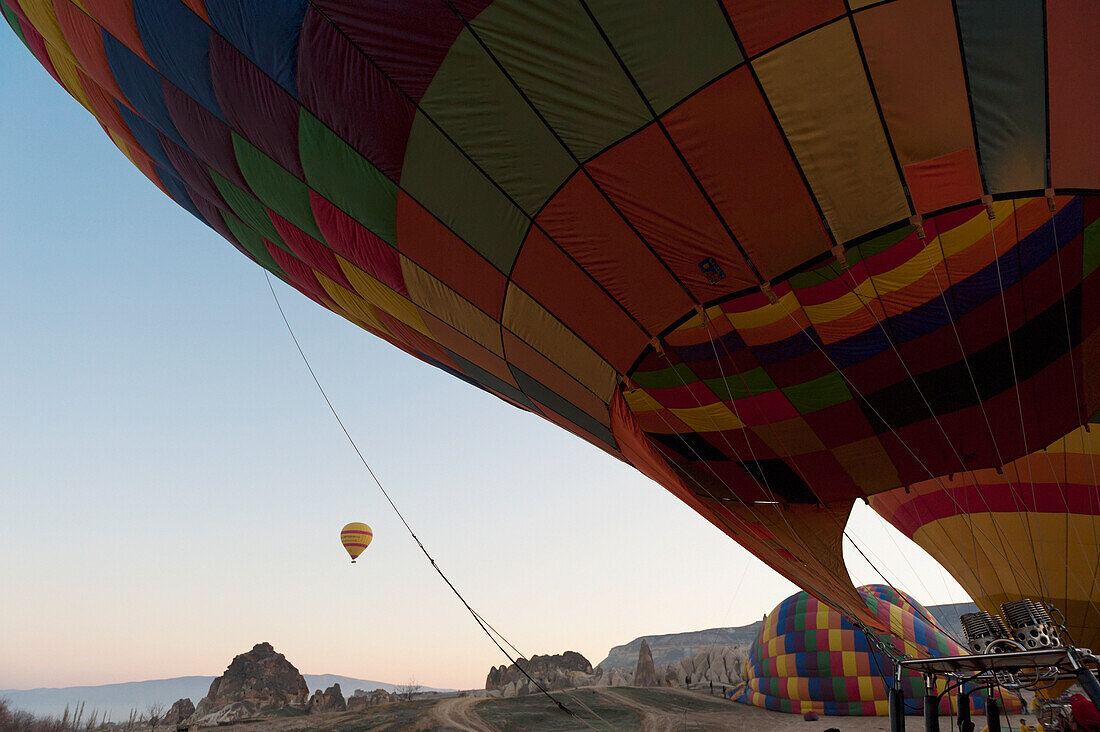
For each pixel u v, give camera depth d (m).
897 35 6.22
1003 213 10.09
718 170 7.03
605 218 7.66
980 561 14.21
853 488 14.22
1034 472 13.24
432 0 6.86
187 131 10.88
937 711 4.04
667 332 8.46
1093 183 6.77
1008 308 11.33
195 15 8.46
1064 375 11.81
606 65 6.69
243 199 11.94
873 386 12.74
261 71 8.41
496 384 12.05
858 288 11.50
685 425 13.98
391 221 9.07
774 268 7.58
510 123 7.33
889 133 6.68
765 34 6.28
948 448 13.29
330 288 13.32
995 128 6.58
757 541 12.30
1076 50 6.14
